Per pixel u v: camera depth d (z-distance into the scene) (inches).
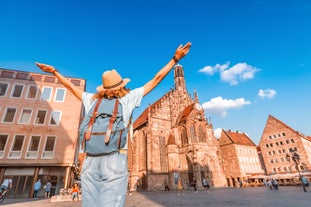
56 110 1143.0
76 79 1255.5
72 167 1100.5
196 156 1701.5
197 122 1903.3
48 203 637.9
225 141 2736.2
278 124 2630.4
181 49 90.8
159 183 1685.5
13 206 538.9
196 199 681.0
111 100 80.5
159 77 90.6
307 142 2539.4
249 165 2561.5
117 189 66.5
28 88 1156.5
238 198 677.3
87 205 66.1
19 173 977.5
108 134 69.1
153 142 1861.5
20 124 1067.9
